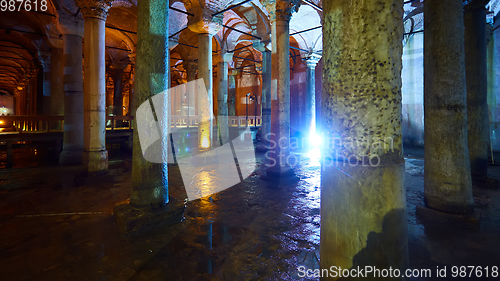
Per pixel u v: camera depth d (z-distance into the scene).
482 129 6.48
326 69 1.85
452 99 4.20
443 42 4.16
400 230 1.72
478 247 3.50
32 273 2.91
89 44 7.03
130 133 13.62
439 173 4.36
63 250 3.46
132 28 14.27
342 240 1.74
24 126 17.34
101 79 7.23
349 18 1.69
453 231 4.00
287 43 7.50
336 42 1.76
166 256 3.32
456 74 4.18
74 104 9.60
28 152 13.41
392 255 1.69
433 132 4.40
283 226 4.33
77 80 9.58
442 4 4.12
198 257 3.30
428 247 3.51
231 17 15.08
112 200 5.63
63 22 9.00
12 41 17.03
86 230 4.09
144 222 3.99
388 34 1.65
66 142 9.67
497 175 7.41
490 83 12.59
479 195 5.71
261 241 3.76
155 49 4.04
